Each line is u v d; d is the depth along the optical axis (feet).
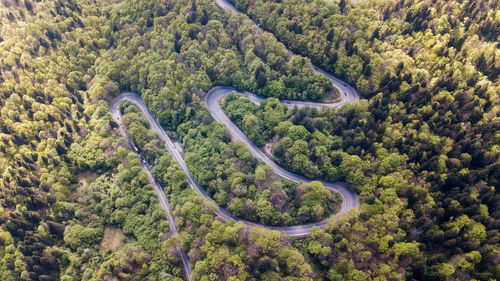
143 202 481.87
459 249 367.66
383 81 534.78
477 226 368.68
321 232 416.26
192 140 535.60
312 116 529.45
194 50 610.24
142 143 542.98
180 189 486.79
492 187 391.86
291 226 449.89
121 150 530.27
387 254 381.40
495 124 435.53
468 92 474.49
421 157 445.78
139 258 421.59
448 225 384.68
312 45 606.55
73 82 637.71
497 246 351.05
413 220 393.29
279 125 521.24
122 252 433.07
